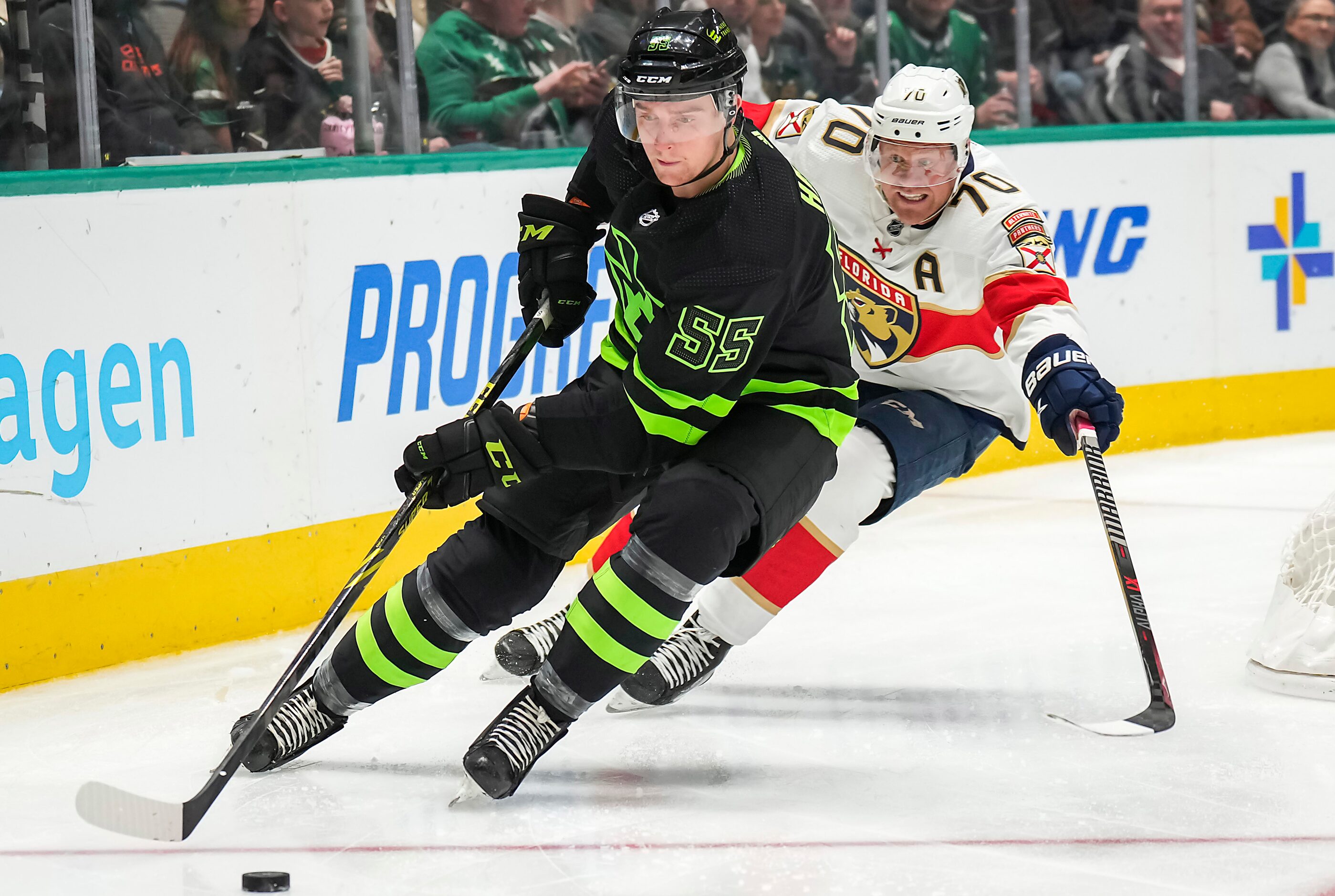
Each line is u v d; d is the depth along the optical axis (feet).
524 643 19.20
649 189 14.20
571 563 27.99
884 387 20.31
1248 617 22.45
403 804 15.20
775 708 18.62
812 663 20.77
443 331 26.30
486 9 32.78
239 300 22.95
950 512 31.45
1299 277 40.63
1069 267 36.99
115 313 21.25
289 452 23.81
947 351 19.35
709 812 14.88
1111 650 20.97
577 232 16.93
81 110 23.49
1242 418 40.19
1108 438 17.76
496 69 33.01
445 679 20.24
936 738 17.29
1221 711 18.10
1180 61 42.83
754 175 13.85
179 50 26.94
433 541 26.45
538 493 15.53
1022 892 12.72
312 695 16.22
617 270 15.23
